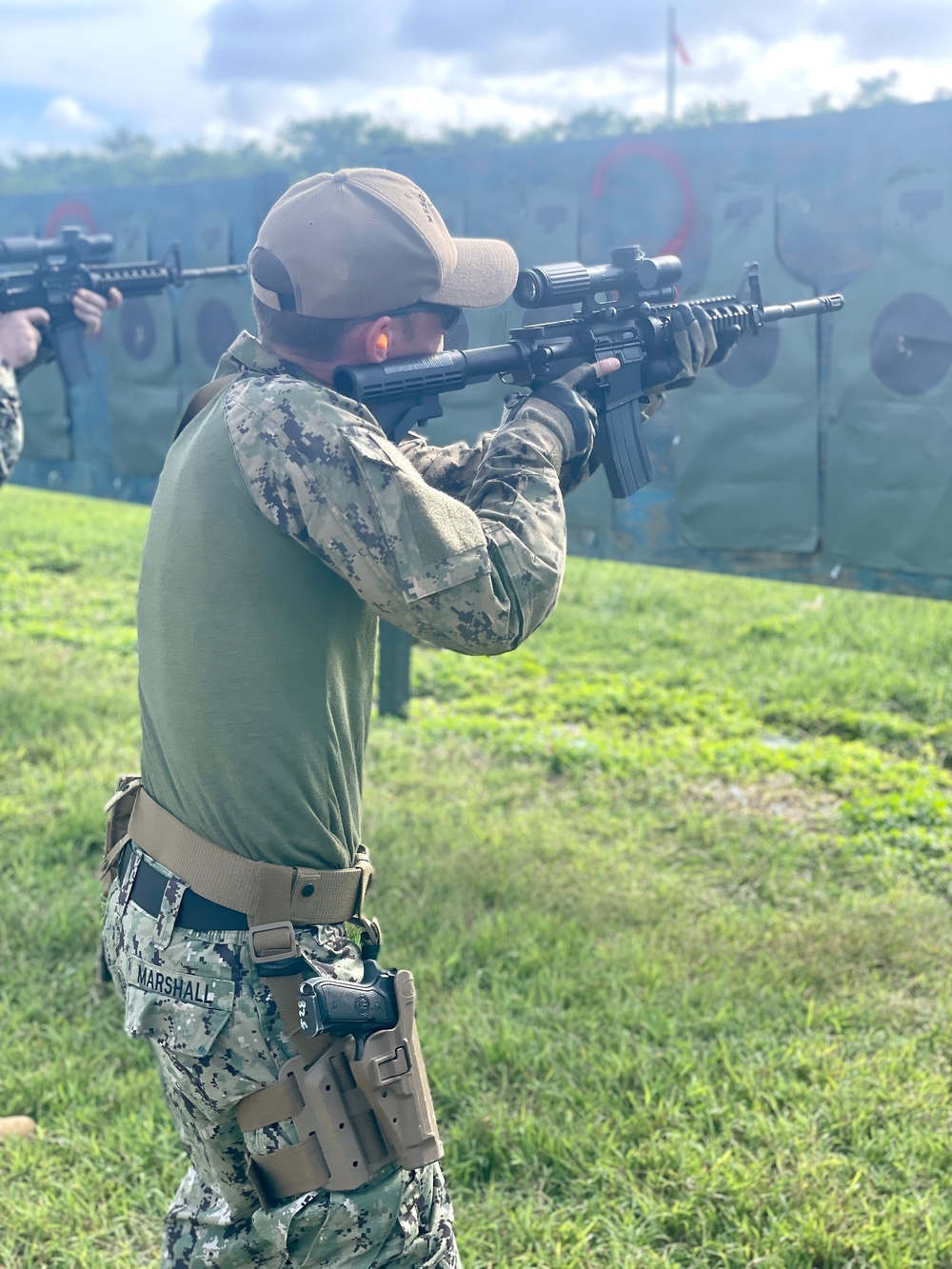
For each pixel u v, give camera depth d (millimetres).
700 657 7457
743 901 4203
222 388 1737
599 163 5055
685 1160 2754
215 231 6520
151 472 7090
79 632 7906
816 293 4574
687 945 3756
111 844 1843
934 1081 3051
